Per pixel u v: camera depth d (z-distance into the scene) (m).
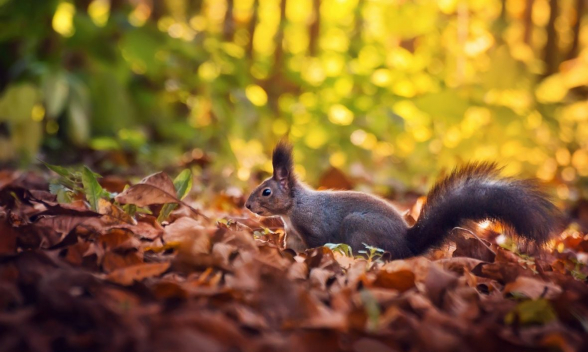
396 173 15.41
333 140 16.31
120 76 15.82
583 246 9.13
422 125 17.61
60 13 16.67
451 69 18.88
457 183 7.76
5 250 5.64
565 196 14.78
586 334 5.07
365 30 18.64
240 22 19.88
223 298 4.90
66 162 14.02
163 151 14.77
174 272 5.57
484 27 19.33
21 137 13.47
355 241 7.96
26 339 4.18
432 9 18.45
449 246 7.70
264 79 18.58
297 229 8.71
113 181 10.19
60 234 5.98
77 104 14.32
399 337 4.57
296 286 4.96
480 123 17.19
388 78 17.50
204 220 7.93
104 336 4.34
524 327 5.06
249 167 15.44
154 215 7.80
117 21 15.74
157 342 4.16
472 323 5.02
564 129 18.36
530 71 18.22
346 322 4.61
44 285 4.72
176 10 19.23
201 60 16.66
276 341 4.32
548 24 20.48
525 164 16.84
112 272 5.22
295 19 20.34
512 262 6.82
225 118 16.25
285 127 17.42
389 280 5.57
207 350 4.14
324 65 18.41
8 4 15.13
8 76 15.95
